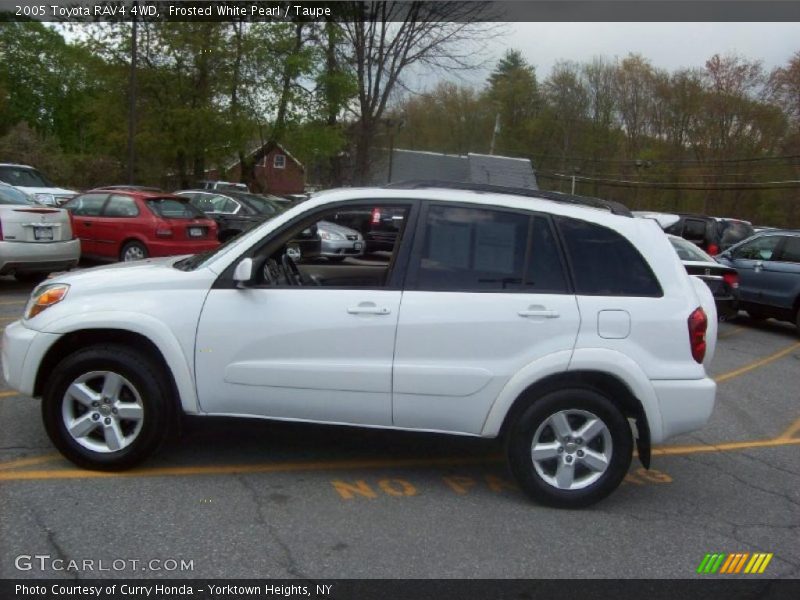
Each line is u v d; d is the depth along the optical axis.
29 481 4.34
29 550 3.57
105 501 4.13
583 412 4.29
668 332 4.30
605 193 60.06
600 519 4.31
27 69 53.44
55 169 33.75
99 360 4.36
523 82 62.06
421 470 4.93
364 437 5.49
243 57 28.70
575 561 3.78
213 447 5.12
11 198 10.55
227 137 28.86
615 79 60.12
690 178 55.28
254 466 4.82
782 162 51.75
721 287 11.45
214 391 4.36
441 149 61.81
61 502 4.09
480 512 4.30
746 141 53.66
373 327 4.27
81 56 27.92
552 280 4.33
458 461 5.12
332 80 30.20
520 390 4.23
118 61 27.58
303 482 4.60
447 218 4.41
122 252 12.36
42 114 54.22
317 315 4.29
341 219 4.57
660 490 4.88
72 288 4.51
